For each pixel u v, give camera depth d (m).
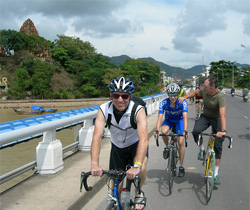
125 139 3.02
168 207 3.81
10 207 3.46
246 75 105.62
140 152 2.65
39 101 73.81
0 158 11.05
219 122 4.77
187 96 4.93
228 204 3.89
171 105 4.73
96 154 2.72
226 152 7.03
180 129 4.87
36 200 3.68
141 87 94.69
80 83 88.56
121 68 98.62
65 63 100.06
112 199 2.43
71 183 4.30
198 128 4.78
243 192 4.32
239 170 5.46
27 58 90.31
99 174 2.50
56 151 4.77
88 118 6.48
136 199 2.86
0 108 71.06
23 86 80.25
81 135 6.50
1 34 99.56
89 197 4.05
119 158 3.17
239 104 25.67
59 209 3.41
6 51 100.38
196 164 5.94
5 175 4.06
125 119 2.85
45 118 4.92
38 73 81.25
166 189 4.48
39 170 4.69
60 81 86.38
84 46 111.81
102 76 87.69
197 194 4.27
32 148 12.80
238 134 9.58
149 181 4.86
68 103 76.25
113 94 2.76
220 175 5.17
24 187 4.15
